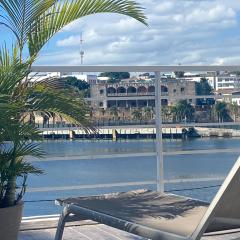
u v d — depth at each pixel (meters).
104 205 2.83
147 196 3.05
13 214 3.19
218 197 2.10
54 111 3.31
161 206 2.78
